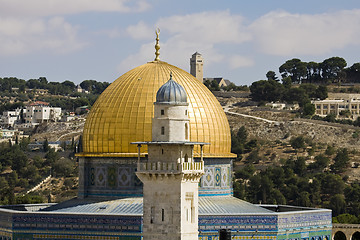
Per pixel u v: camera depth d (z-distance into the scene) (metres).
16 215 104.81
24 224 104.31
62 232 102.56
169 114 80.25
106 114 111.00
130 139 109.06
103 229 100.62
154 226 79.69
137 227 99.12
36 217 103.94
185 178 79.38
